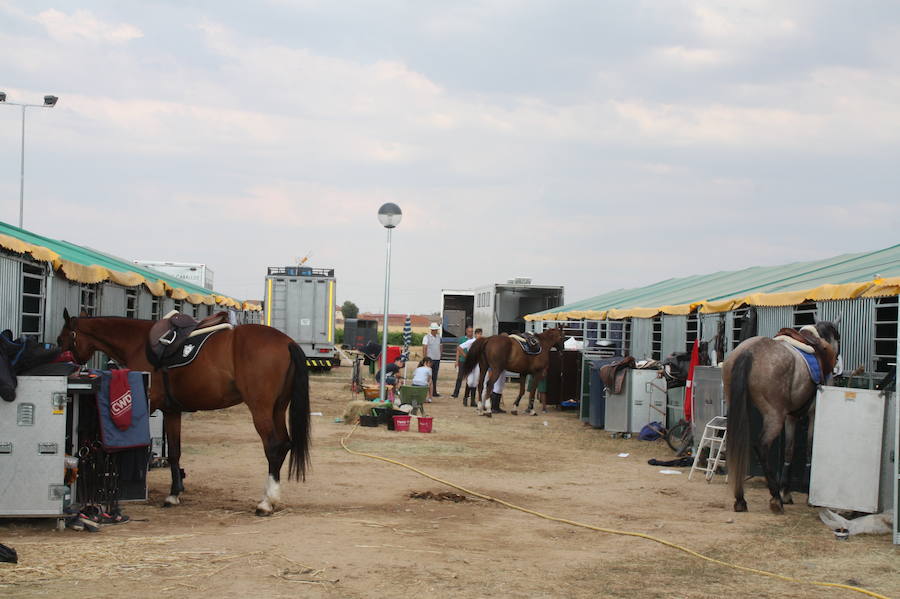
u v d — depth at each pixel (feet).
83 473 23.49
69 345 27.43
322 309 92.12
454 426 53.31
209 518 24.23
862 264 44.24
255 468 34.19
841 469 27.30
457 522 24.82
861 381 33.14
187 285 80.33
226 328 26.48
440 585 17.65
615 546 22.43
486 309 112.98
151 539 20.85
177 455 26.58
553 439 48.88
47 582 16.92
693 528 25.09
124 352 27.40
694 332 52.13
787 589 18.49
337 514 25.32
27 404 21.66
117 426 23.39
